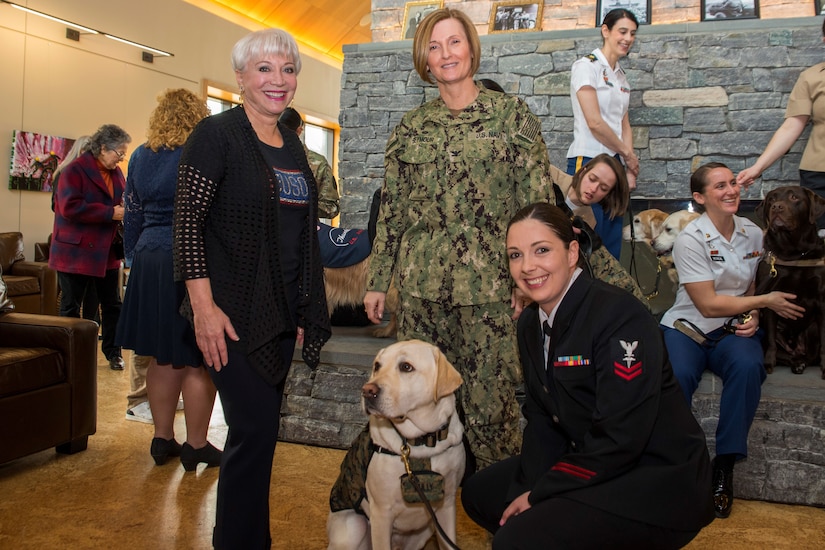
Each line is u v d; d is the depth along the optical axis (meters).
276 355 1.72
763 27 3.59
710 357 2.61
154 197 2.69
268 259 1.71
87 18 7.37
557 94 3.90
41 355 2.74
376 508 1.74
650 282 3.68
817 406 2.53
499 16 4.14
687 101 3.70
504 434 2.10
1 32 6.59
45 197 7.23
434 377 1.70
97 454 2.93
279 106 1.78
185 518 2.30
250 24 10.05
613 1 3.92
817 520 2.39
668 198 3.75
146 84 8.15
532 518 1.41
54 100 7.12
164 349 2.62
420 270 2.06
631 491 1.40
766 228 2.74
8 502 2.41
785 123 3.15
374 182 4.20
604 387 1.43
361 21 11.48
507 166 2.03
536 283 1.52
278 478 2.71
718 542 2.18
